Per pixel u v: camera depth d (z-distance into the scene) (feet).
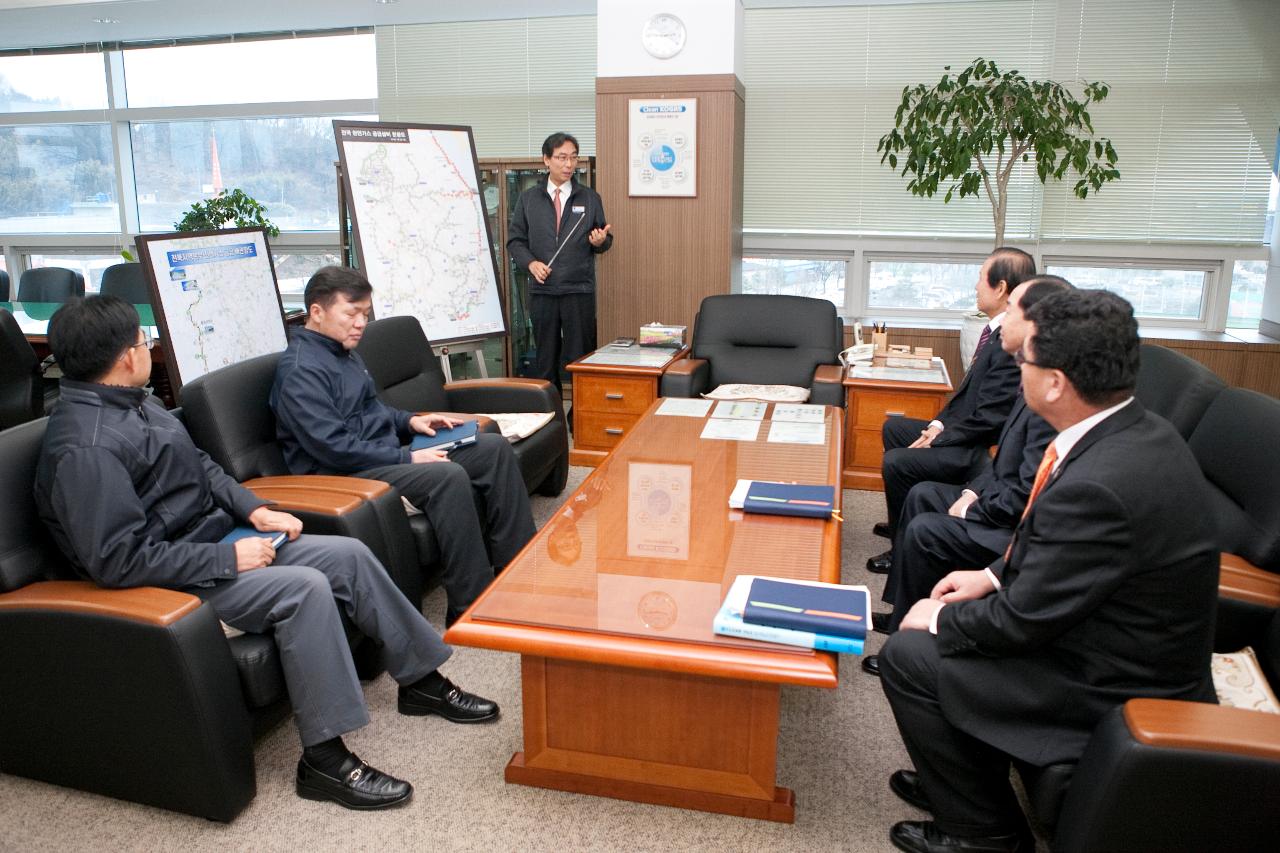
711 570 6.53
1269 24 16.61
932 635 5.74
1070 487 4.93
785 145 18.94
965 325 16.75
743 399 13.12
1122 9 17.10
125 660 5.92
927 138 15.88
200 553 6.43
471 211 14.61
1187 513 4.87
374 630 7.20
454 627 5.85
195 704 5.92
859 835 6.22
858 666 8.52
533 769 6.70
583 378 14.26
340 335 9.24
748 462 9.07
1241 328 18.15
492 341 19.27
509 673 8.37
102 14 19.24
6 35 21.61
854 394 13.16
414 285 13.79
